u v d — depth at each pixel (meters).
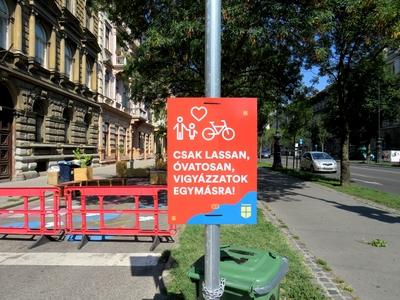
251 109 3.04
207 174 3.05
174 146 3.05
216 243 3.04
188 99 3.04
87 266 6.33
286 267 3.71
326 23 11.18
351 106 18.95
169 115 3.05
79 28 29.14
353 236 8.31
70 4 28.39
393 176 26.39
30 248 7.50
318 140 73.06
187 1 10.59
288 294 4.88
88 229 8.08
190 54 11.31
